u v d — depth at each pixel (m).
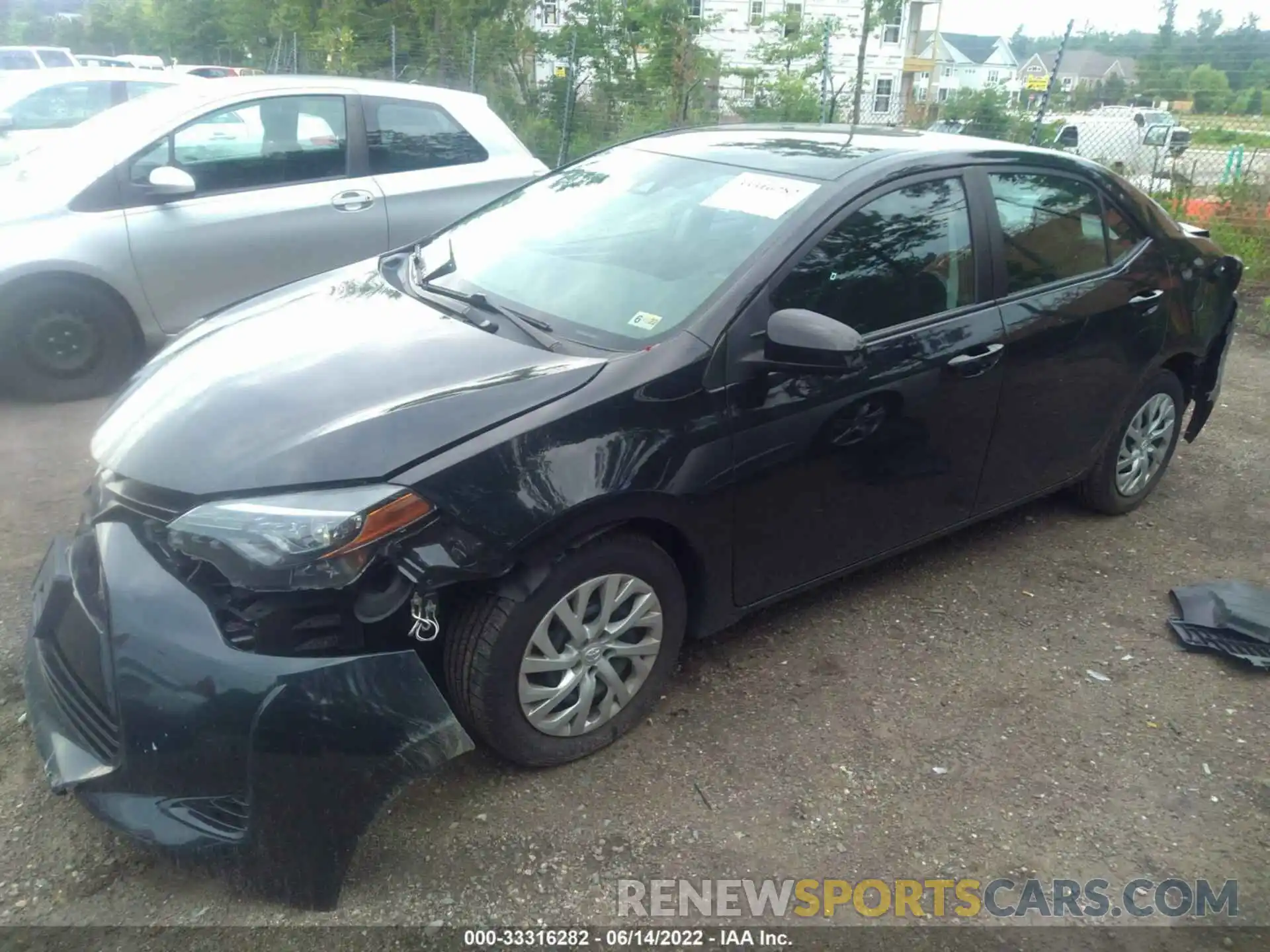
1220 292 4.79
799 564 3.40
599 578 2.83
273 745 2.33
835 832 2.79
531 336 3.11
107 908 2.43
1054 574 4.26
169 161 5.73
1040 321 3.86
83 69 10.42
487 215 4.11
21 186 5.65
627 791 2.89
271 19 23.61
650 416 2.84
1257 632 3.79
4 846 2.58
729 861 2.67
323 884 2.42
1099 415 4.32
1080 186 4.20
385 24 19.23
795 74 17.38
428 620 2.56
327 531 2.37
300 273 6.11
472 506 2.52
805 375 3.13
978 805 2.92
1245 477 5.41
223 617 2.48
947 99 13.62
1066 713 3.35
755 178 3.55
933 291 3.56
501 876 2.58
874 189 3.43
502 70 17.67
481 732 2.79
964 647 3.70
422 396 2.71
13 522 4.23
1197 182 10.55
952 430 3.65
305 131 6.11
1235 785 3.06
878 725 3.23
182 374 2.99
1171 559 4.45
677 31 16.36
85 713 2.56
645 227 3.53
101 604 2.53
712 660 3.53
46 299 5.45
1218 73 11.80
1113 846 2.80
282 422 2.63
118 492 2.64
